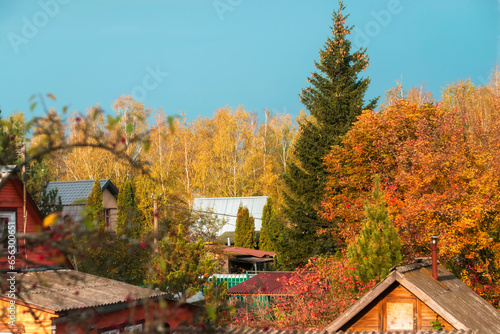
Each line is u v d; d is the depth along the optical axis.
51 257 3.97
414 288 14.84
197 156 67.88
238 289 26.84
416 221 27.55
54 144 3.69
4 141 3.98
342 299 21.58
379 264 20.77
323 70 42.34
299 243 39.03
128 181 35.22
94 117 3.80
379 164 33.50
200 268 22.08
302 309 22.38
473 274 29.05
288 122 76.00
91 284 16.72
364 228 21.41
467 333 13.57
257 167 68.75
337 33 42.44
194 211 34.00
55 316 13.47
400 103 34.28
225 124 69.75
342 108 40.72
